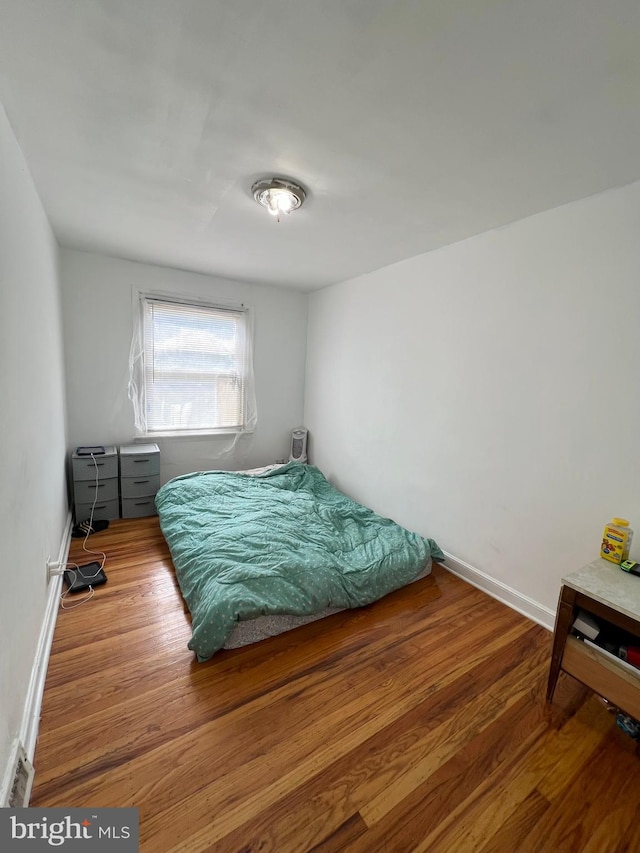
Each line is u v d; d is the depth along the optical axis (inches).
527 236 78.2
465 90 43.6
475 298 89.8
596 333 67.9
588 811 44.3
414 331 108.0
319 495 131.5
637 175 60.6
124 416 129.0
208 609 66.4
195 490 118.6
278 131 53.0
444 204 73.3
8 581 43.4
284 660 65.8
